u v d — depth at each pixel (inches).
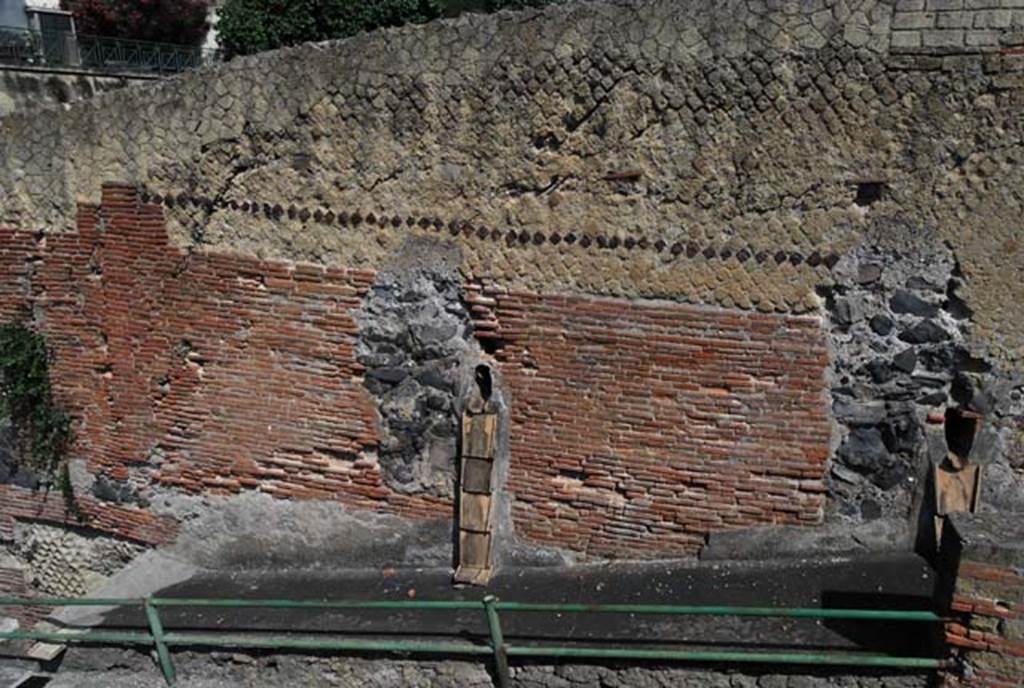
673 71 241.0
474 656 242.2
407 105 264.2
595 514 273.4
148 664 272.4
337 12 555.8
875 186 236.4
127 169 293.7
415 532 291.0
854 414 249.9
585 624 243.1
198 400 304.7
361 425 288.8
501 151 259.8
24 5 727.1
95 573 337.1
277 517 304.8
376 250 277.6
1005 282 232.8
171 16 770.2
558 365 267.9
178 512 315.9
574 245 259.6
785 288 247.0
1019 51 217.9
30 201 306.3
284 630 260.7
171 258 296.2
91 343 312.8
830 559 257.4
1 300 317.1
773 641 225.6
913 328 242.2
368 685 252.4
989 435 243.8
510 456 277.4
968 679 203.5
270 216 284.2
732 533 263.4
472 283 271.7
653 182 249.9
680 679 229.0
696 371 257.1
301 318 287.9
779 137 238.5
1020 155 224.2
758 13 232.5
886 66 227.6
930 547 253.0
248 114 278.1
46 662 279.6
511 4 569.6
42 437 324.2
